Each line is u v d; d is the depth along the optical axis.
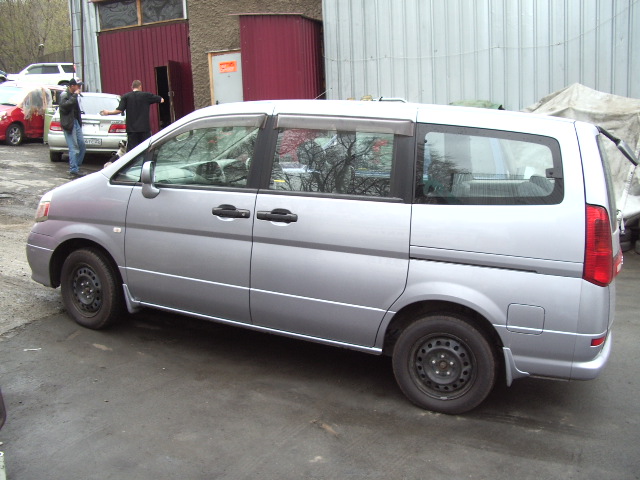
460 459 3.43
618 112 8.34
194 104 14.05
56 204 5.18
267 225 4.21
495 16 9.89
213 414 3.87
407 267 3.86
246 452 3.45
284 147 4.26
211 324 5.45
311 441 3.59
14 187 11.06
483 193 3.74
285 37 11.67
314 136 4.18
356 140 4.06
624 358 4.88
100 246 5.05
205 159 4.56
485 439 3.66
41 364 4.50
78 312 5.21
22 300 5.73
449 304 3.86
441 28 10.25
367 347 4.09
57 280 5.38
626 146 4.15
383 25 10.57
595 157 3.59
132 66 16.38
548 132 3.67
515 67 9.92
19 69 34.34
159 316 5.59
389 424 3.81
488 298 3.69
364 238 3.94
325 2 10.92
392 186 3.93
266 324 4.38
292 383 4.35
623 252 8.26
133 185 4.82
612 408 4.07
